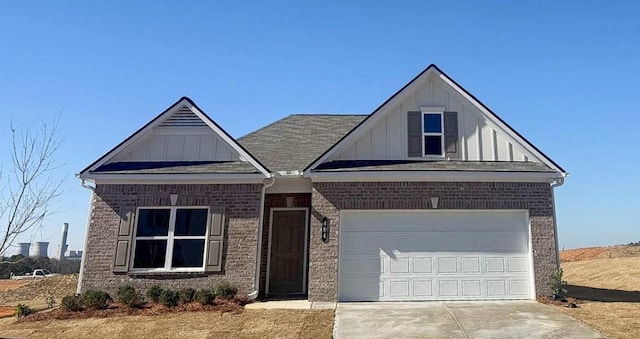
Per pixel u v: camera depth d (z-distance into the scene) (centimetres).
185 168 1309
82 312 1088
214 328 963
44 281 1988
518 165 1310
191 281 1230
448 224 1270
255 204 1281
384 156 1354
